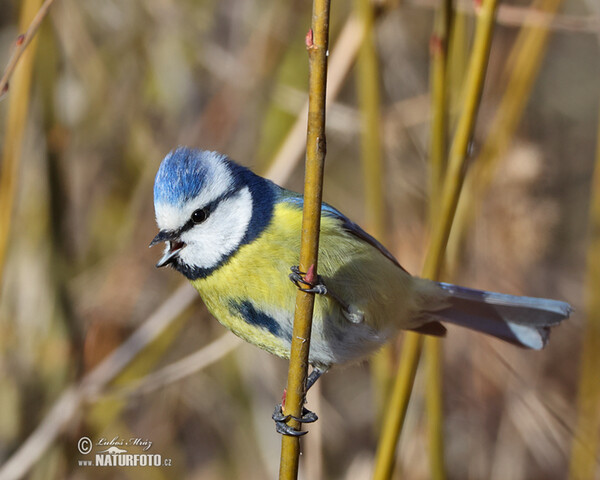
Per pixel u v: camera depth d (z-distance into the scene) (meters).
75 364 9.31
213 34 10.94
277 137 10.20
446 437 9.72
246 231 6.13
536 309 7.05
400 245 9.09
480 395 9.30
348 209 11.00
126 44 10.55
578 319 9.99
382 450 5.74
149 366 9.25
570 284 10.12
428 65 10.85
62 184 9.42
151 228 10.07
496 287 8.73
